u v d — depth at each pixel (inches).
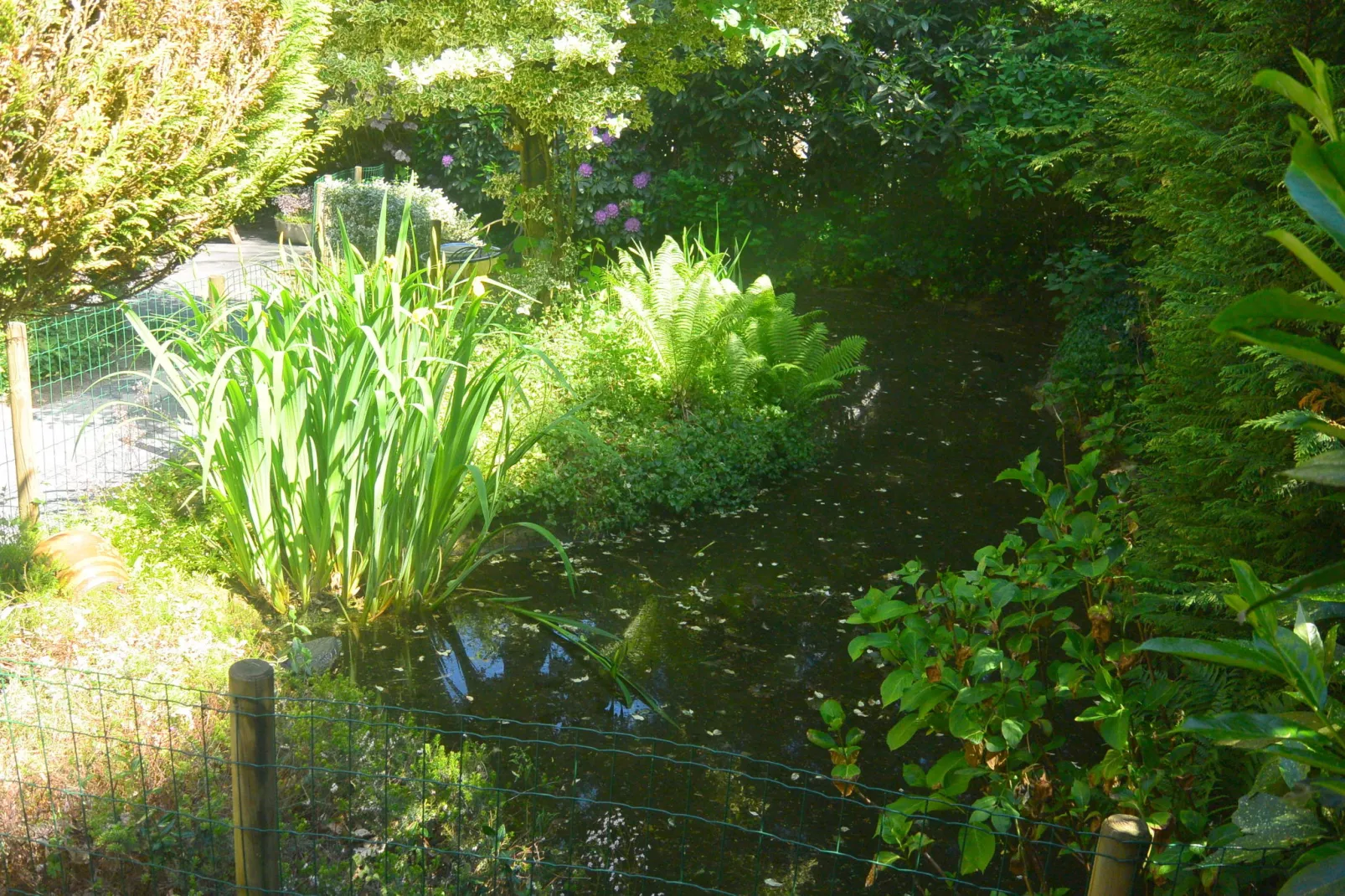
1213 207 157.8
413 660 188.1
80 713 137.3
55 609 167.8
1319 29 143.8
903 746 168.9
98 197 146.6
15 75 133.4
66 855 114.7
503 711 174.1
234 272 386.3
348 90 472.1
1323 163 44.5
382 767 138.9
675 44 339.3
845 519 260.4
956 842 144.7
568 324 327.0
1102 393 325.7
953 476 291.3
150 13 149.5
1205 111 165.3
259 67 166.2
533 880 127.5
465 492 224.5
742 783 157.9
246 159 174.9
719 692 183.5
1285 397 130.7
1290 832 69.2
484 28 291.7
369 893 118.3
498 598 211.2
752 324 315.3
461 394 198.4
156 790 123.3
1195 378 152.0
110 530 207.3
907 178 517.7
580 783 155.8
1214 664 113.9
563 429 251.0
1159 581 133.3
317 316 202.4
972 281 509.4
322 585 201.9
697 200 524.7
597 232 532.4
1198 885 90.7
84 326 314.8
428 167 568.4
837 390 350.9
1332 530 127.1
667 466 261.3
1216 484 147.2
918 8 503.2
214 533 212.7
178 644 164.7
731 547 242.8
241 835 100.4
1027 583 122.0
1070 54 457.1
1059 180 457.4
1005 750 110.0
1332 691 96.8
